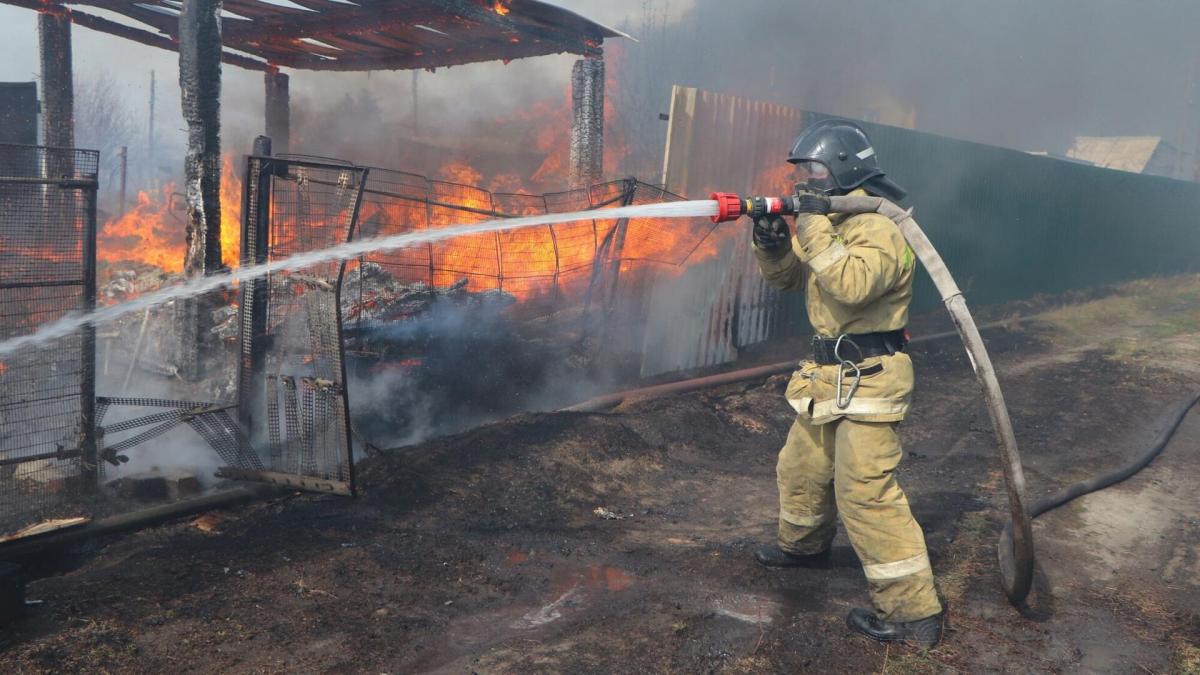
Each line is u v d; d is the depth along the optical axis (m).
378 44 11.12
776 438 6.61
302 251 4.60
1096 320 13.45
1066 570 3.96
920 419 7.37
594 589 3.69
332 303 4.32
